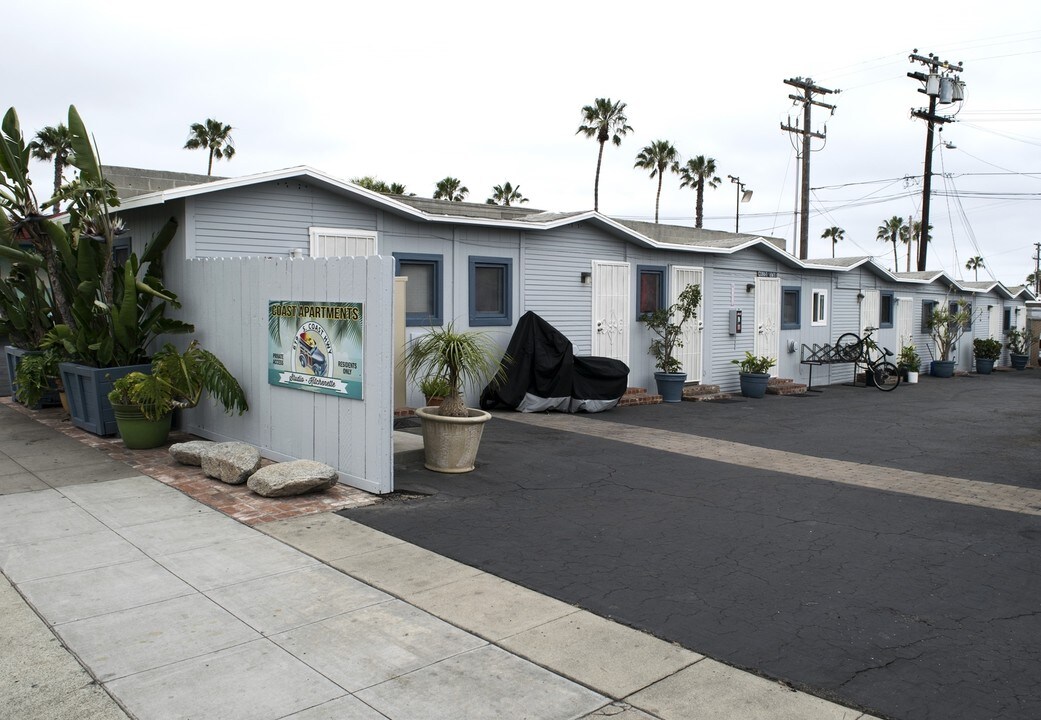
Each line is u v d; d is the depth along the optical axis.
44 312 12.28
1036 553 6.46
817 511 7.67
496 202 47.91
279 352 8.57
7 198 9.56
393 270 7.43
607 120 46.16
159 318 9.95
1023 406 17.42
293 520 6.75
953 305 28.50
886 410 16.38
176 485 7.73
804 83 27.59
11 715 3.67
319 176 10.75
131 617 4.77
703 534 6.79
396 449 9.80
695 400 16.66
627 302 15.87
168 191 9.59
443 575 5.60
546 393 13.53
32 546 5.98
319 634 4.60
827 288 21.75
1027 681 4.22
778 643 4.63
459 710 3.80
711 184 50.91
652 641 4.62
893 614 5.11
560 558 6.05
